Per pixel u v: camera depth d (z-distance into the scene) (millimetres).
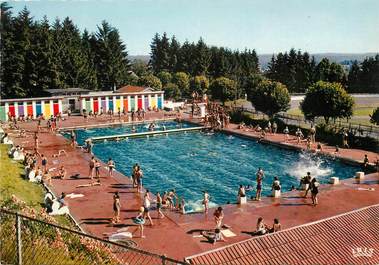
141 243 21562
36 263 11445
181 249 20938
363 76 93312
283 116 60625
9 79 76438
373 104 81312
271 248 20953
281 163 40844
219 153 45156
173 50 122500
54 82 79250
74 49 87625
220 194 31797
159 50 123438
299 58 103188
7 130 55406
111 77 93812
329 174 37062
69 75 85500
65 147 45875
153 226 23891
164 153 45406
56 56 82250
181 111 74375
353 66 95062
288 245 21344
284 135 51781
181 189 33062
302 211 26719
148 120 63938
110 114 70125
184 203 28219
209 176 36625
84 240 14523
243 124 56875
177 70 116938
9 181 26781
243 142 50500
